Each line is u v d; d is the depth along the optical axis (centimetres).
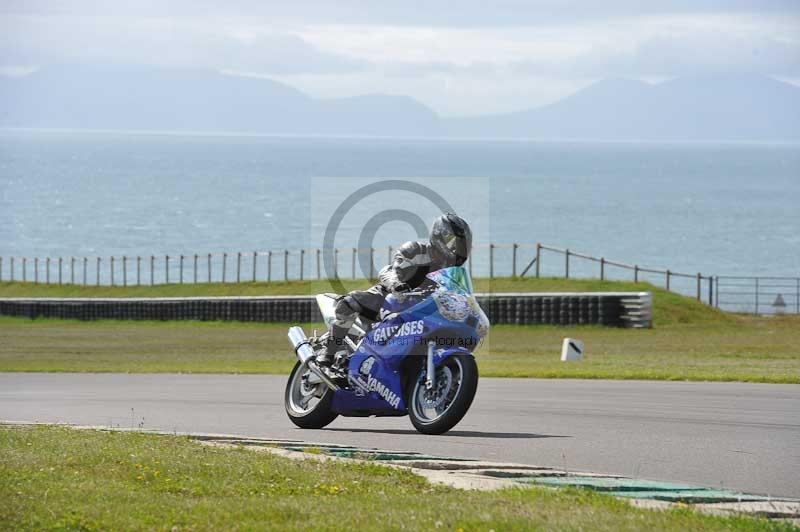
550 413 3228
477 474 2117
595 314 8681
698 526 1564
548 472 2125
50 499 1736
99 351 7669
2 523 1579
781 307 13950
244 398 4047
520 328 8675
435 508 1694
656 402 3494
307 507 1711
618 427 2872
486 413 3244
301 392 3041
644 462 2295
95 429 2772
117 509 1684
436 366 2708
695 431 2772
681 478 2122
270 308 10462
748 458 2344
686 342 7362
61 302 12150
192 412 3497
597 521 1589
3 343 8519
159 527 1584
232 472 2027
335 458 2275
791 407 3309
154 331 9875
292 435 2812
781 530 1570
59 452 2222
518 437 2683
